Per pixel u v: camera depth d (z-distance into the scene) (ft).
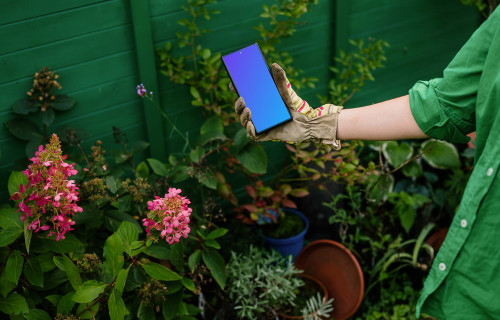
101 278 6.19
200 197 9.23
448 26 11.60
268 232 9.65
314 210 10.38
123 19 7.97
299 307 8.60
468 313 4.21
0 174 7.89
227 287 8.57
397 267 9.55
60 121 8.06
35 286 6.42
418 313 4.63
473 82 4.12
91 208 6.54
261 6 9.14
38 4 7.23
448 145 10.20
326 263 9.26
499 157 3.80
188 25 8.22
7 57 7.30
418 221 9.77
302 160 9.65
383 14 10.56
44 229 5.49
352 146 8.93
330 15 9.95
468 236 4.07
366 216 9.87
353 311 8.69
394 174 10.73
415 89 4.56
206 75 8.71
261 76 5.75
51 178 5.37
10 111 7.64
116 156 8.09
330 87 9.93
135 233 5.73
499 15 3.86
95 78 8.09
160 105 8.88
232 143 8.57
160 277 5.61
